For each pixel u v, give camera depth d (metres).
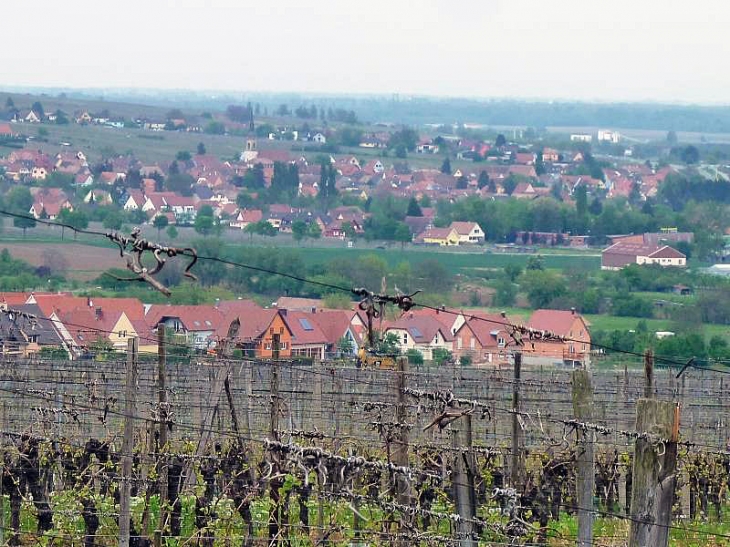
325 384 91.06
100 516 71.69
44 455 75.31
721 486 85.69
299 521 68.56
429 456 70.75
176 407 79.75
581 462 50.78
